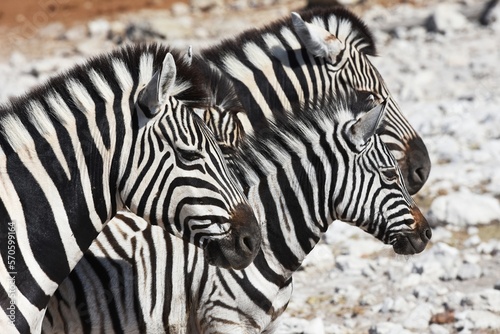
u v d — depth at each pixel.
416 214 10.77
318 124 10.55
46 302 8.74
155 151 8.66
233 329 10.31
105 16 40.47
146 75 8.85
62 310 10.04
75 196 8.70
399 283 15.31
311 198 10.57
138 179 8.67
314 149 10.55
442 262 15.74
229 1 41.19
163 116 8.67
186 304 10.37
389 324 13.48
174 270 10.27
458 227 17.39
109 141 8.68
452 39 32.62
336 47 13.60
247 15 38.41
